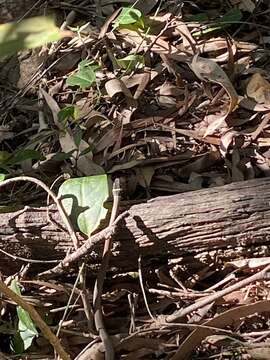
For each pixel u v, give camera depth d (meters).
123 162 1.02
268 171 0.98
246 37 1.19
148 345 0.81
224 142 1.02
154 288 0.87
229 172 0.99
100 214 0.82
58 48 1.21
